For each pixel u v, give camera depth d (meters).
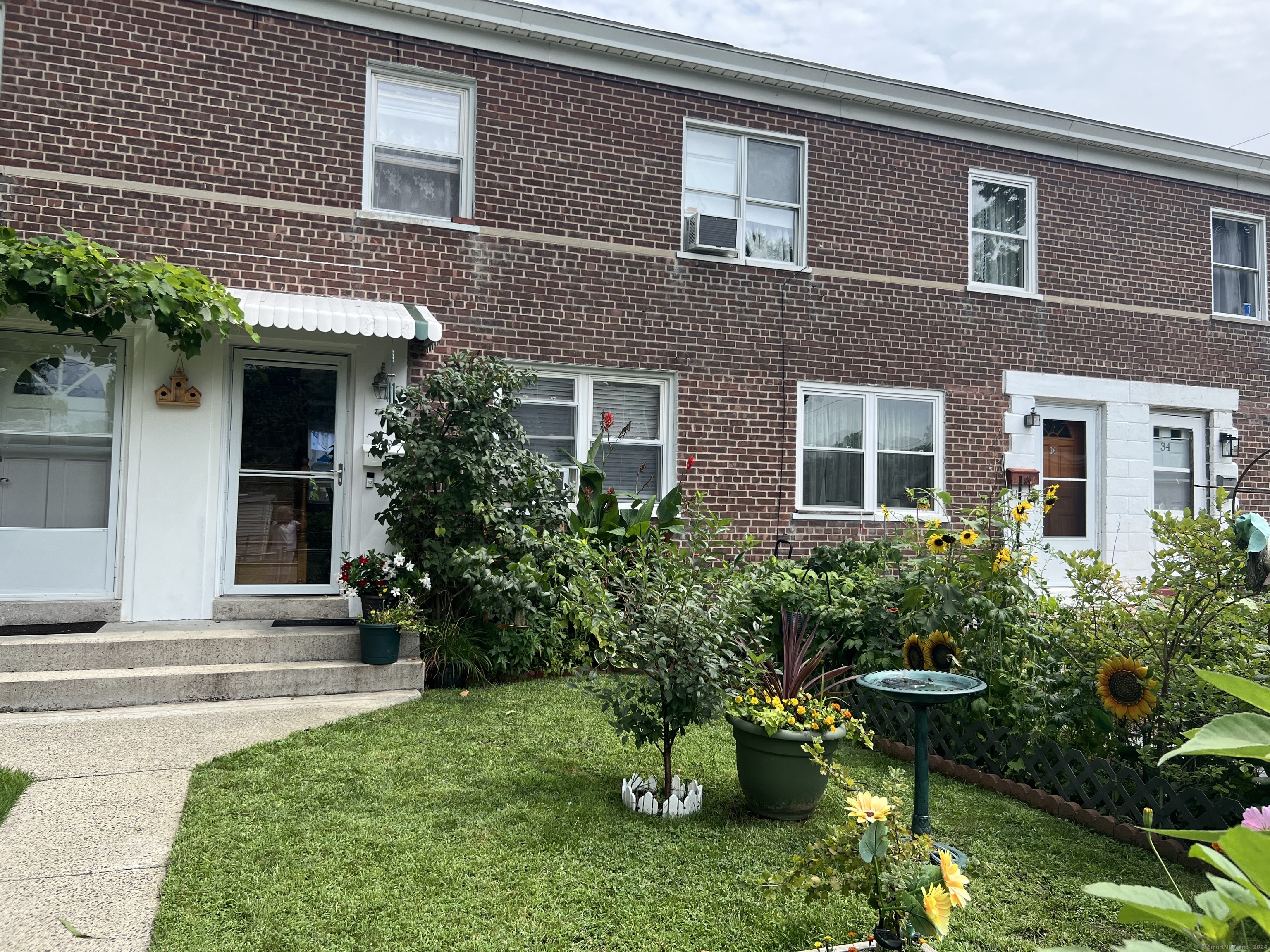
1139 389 11.55
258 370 8.03
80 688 6.05
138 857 3.70
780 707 4.36
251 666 6.62
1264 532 4.34
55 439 7.38
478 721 5.86
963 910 3.39
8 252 6.04
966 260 10.80
